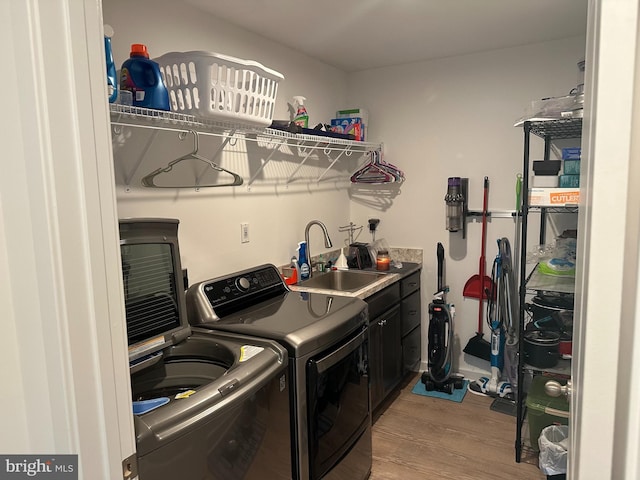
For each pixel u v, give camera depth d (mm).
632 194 507
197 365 1748
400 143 3510
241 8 2271
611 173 507
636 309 496
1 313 808
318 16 2406
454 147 3307
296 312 2059
